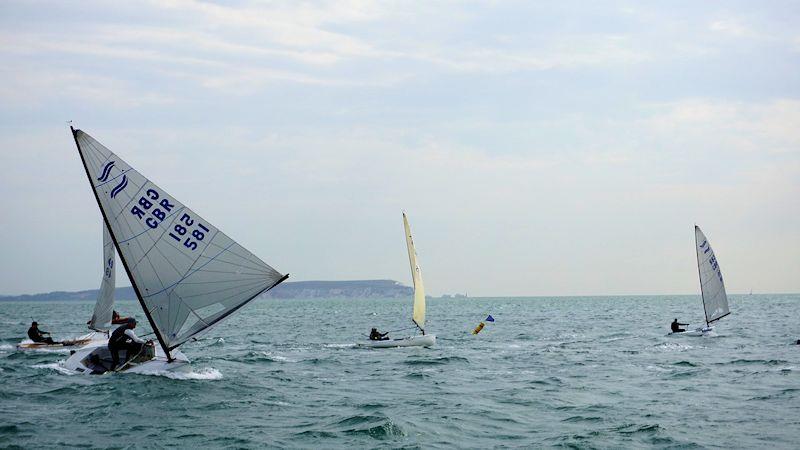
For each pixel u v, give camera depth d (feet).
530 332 217.56
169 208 83.41
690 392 90.74
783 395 87.35
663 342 169.58
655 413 76.54
